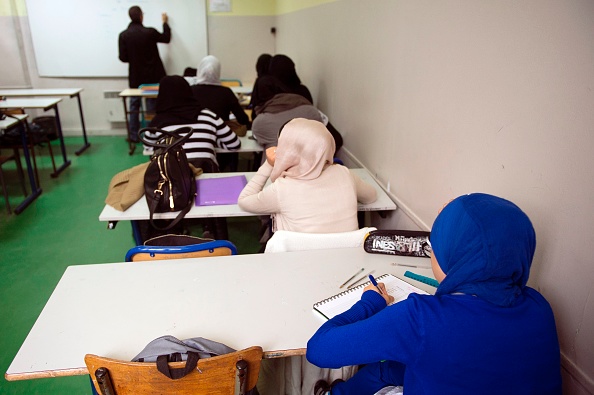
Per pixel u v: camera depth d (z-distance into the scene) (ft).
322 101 12.41
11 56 17.11
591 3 3.10
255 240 9.89
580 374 3.41
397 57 6.70
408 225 6.51
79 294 4.16
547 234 3.69
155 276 4.49
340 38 10.19
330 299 4.14
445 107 5.27
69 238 9.84
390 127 7.14
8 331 6.80
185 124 8.64
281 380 4.71
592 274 3.24
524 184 3.93
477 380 2.65
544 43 3.58
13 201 11.71
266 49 19.48
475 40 4.56
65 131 18.70
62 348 3.50
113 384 3.09
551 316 2.80
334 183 5.54
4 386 5.82
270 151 6.28
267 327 3.81
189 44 18.51
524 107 3.86
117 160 15.52
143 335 3.67
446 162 5.32
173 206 6.27
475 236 2.66
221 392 3.27
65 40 17.34
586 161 3.22
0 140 11.76
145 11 17.57
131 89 16.02
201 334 3.69
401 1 6.44
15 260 8.86
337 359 3.06
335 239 5.18
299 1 14.76
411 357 2.74
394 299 4.10
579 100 3.25
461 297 2.72
